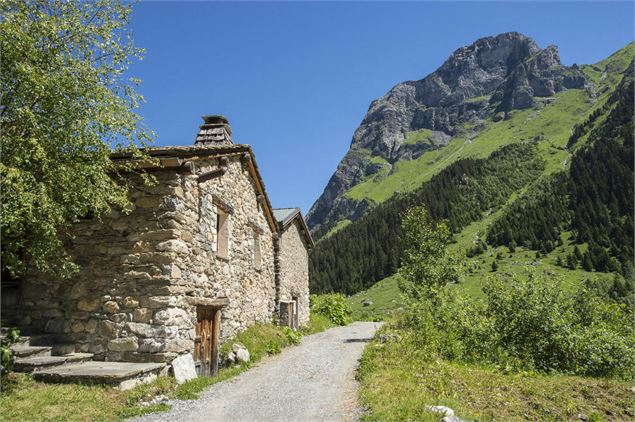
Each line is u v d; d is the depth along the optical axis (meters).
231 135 15.48
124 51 8.18
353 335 19.33
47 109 7.22
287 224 18.89
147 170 9.35
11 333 7.65
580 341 11.87
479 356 12.50
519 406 7.93
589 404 8.41
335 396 7.96
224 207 12.01
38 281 9.29
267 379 9.59
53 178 7.12
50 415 6.13
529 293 13.00
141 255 9.06
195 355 9.95
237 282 12.99
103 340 8.82
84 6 7.84
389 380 8.41
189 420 6.46
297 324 20.61
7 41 6.64
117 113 7.89
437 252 18.47
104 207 8.34
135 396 7.23
